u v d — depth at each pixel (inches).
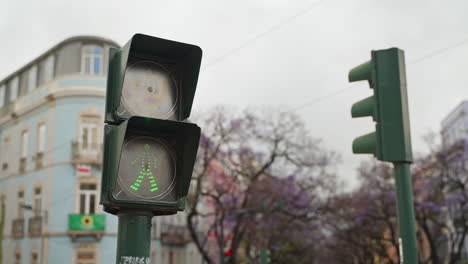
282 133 1138.0
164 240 1459.2
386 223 1437.0
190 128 126.4
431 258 1256.2
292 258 1604.3
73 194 1154.0
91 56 1205.1
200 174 1064.8
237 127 1112.2
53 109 1205.1
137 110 131.1
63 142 1174.3
